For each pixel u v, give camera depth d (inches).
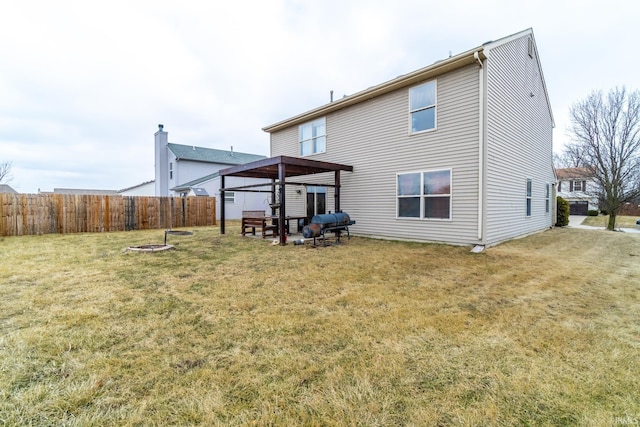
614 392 72.6
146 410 65.9
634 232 450.6
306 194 471.8
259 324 111.6
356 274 184.7
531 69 387.2
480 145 269.9
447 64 280.7
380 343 96.8
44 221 405.4
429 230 311.1
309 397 70.5
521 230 362.0
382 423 62.6
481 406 67.6
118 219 469.1
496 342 97.3
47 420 62.7
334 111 410.9
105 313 120.8
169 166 831.7
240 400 69.5
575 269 197.3
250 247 292.2
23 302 132.5
